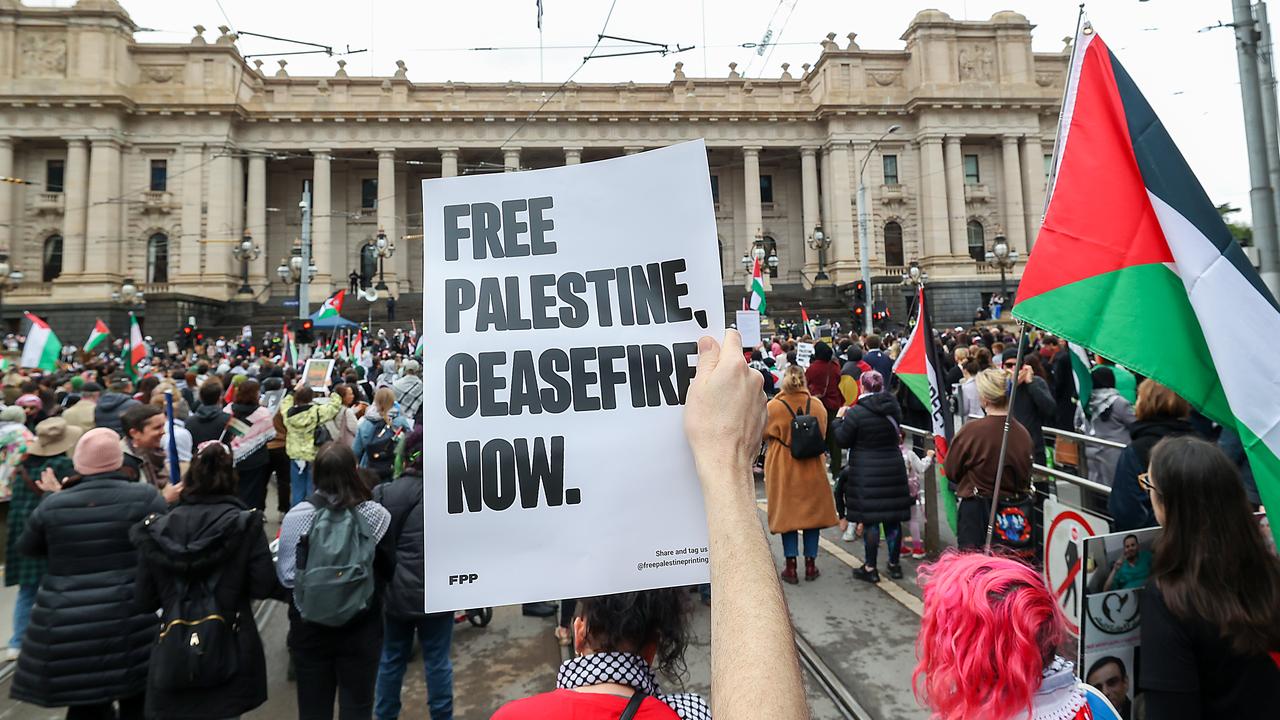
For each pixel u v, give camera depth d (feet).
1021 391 20.68
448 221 5.74
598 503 5.13
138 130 136.15
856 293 103.81
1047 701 4.85
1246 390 8.53
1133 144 9.91
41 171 136.67
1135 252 9.79
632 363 5.38
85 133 131.64
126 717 12.63
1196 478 6.95
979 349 25.94
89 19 132.26
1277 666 6.66
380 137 144.87
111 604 11.86
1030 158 149.59
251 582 11.34
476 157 157.17
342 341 70.33
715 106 154.51
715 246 5.55
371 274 155.43
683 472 5.17
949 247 146.10
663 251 5.57
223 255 135.03
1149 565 8.54
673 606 5.20
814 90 157.48
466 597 4.99
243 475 26.11
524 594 5.00
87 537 11.90
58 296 127.75
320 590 11.27
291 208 154.51
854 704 14.14
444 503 5.13
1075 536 12.24
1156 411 12.18
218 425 24.88
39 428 18.01
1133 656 8.43
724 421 3.97
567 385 5.33
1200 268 9.09
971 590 5.11
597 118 148.46
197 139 136.87
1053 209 10.46
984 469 16.19
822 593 20.51
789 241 165.17
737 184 164.25
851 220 148.15
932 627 5.28
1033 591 5.05
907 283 121.90
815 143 153.69
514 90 152.25
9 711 15.37
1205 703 6.91
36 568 17.71
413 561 13.48
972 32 149.28
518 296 5.54
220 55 138.82
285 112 140.77
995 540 15.93
